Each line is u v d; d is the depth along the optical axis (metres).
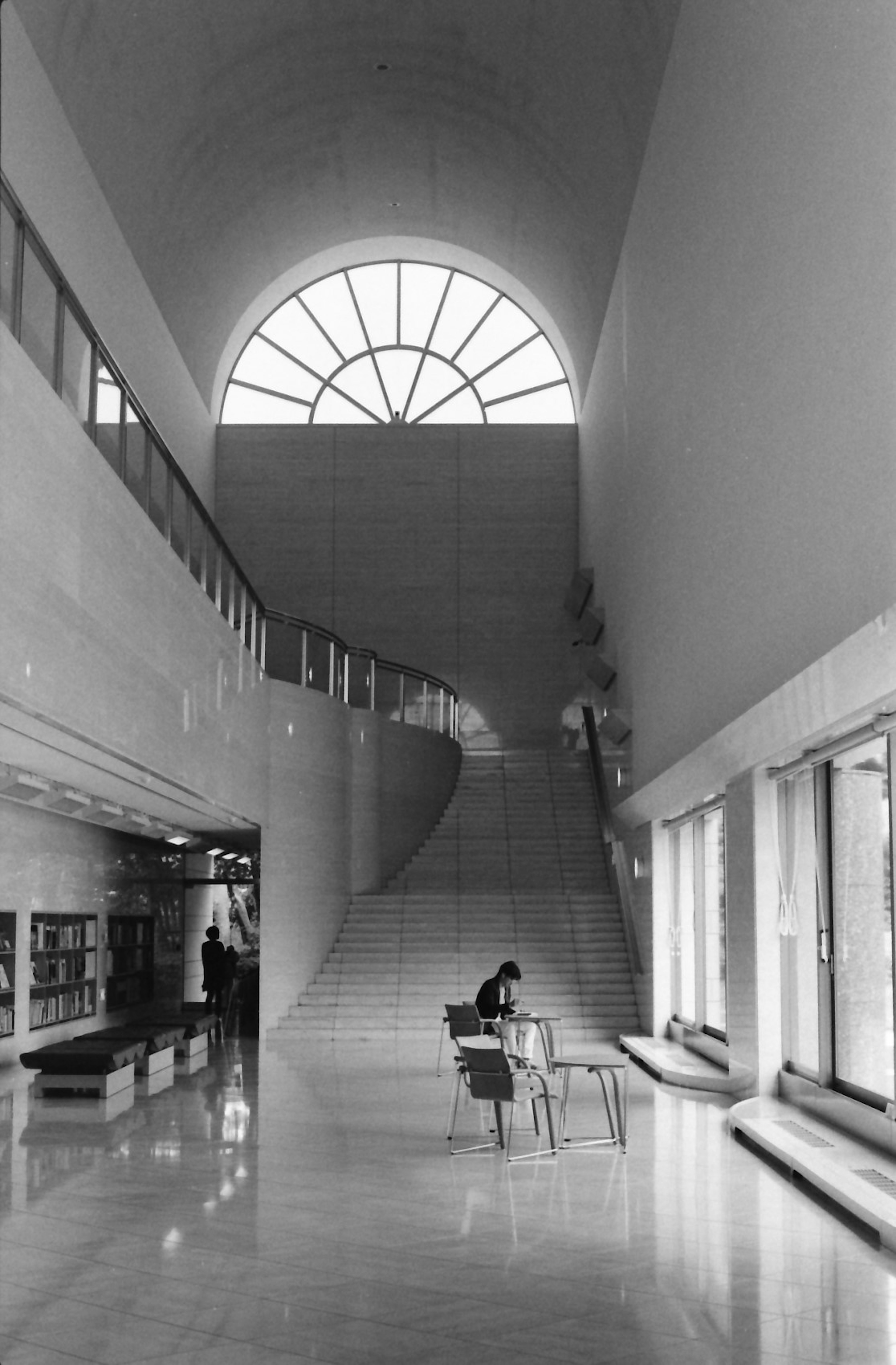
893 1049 8.85
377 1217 7.62
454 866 22.81
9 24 12.80
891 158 6.85
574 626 27.77
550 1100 10.92
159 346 21.08
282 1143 10.23
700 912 15.67
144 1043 14.16
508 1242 7.02
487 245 26.12
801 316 8.80
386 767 22.77
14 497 8.52
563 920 20.89
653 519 16.17
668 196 14.56
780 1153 9.05
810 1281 6.27
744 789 12.28
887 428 7.02
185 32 16.50
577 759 26.00
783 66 9.19
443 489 28.16
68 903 17.08
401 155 23.81
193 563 14.68
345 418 28.33
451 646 27.78
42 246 9.21
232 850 24.23
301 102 20.77
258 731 18.84
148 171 18.09
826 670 8.22
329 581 27.92
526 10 17.03
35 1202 8.02
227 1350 5.25
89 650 10.30
